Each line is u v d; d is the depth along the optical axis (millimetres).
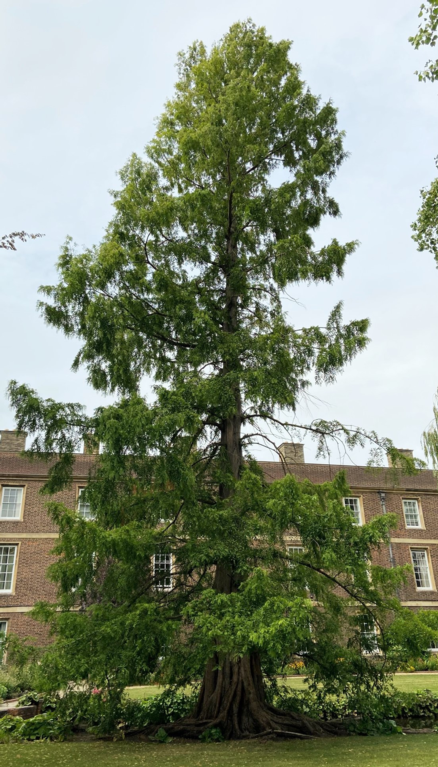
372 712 10328
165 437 8516
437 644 10312
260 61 12719
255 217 11094
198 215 11375
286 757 7734
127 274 10156
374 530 8617
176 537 9602
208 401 9625
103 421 8406
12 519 23672
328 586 10828
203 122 11727
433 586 27812
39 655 8680
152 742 9219
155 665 8914
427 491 29328
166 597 9898
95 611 8648
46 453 9320
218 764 7289
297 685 15977
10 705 13305
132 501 9469
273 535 9023
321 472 27719
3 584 22812
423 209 13617
